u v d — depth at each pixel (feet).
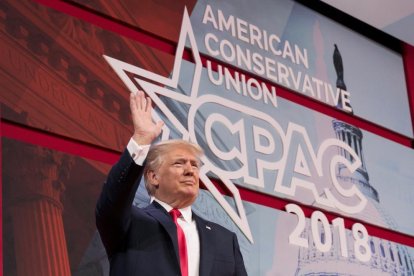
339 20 18.66
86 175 12.26
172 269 8.67
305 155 15.96
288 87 16.42
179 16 14.88
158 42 14.51
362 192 16.71
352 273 15.56
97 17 13.69
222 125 14.58
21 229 11.21
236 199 14.10
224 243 9.25
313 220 15.33
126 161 8.45
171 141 9.84
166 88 13.92
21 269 11.02
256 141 15.07
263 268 14.05
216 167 14.10
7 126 11.76
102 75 13.08
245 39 15.99
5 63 11.95
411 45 20.06
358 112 17.78
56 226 11.59
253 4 16.63
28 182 11.53
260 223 14.38
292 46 17.02
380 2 18.01
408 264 16.88
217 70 15.11
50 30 12.69
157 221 9.07
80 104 12.62
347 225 16.20
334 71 17.72
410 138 18.84
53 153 11.98
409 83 19.67
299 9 17.70
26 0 12.58
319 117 16.70
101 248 12.01
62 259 11.49
